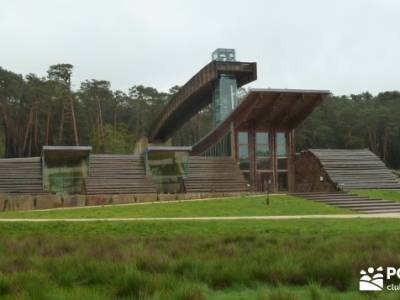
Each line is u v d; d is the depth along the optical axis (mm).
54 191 41500
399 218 23953
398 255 9930
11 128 79688
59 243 14094
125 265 9125
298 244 12891
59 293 7648
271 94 44688
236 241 14273
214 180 45562
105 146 75188
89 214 27812
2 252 12750
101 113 94562
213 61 55781
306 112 48094
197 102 68875
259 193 42125
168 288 7852
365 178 44062
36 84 80000
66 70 81938
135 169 44500
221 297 8086
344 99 112125
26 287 7977
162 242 14211
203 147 60188
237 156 49375
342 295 8031
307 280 8688
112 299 7520
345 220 22641
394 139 92812
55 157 41938
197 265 9570
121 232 19172
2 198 33812
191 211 29219
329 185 44062
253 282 8883
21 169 42000
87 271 9156
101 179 42312
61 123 78375
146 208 30641
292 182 50312
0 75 79500
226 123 51094
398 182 43875
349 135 90500
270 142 50438
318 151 47781
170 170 45219
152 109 105188
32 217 26359
